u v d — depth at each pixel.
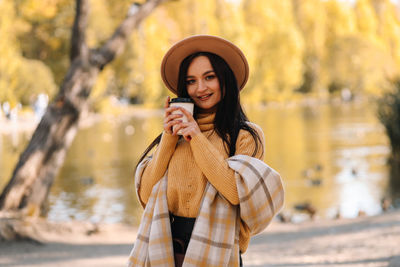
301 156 20.67
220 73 2.25
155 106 55.53
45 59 38.59
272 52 69.81
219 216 2.09
